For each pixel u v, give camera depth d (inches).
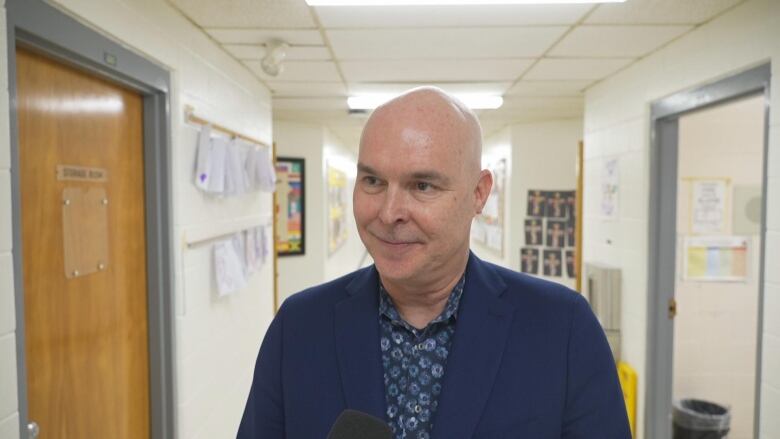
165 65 75.1
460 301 34.1
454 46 98.7
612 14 80.4
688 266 116.4
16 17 44.2
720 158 114.3
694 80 86.8
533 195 198.7
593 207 132.8
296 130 201.2
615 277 114.7
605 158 124.8
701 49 84.7
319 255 208.8
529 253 199.6
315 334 35.4
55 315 55.3
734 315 116.6
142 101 74.8
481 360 32.3
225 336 104.0
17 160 44.5
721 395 118.2
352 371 33.2
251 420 37.8
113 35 60.0
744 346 116.9
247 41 95.6
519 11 79.5
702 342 117.6
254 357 126.7
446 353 33.9
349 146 313.0
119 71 62.1
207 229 92.1
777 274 66.9
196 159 86.4
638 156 106.7
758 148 113.6
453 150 28.8
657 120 100.7
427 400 32.9
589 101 136.9
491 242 247.3
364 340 33.9
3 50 42.6
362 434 27.9
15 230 44.4
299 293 39.1
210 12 80.4
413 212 28.8
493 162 243.8
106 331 65.4
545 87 135.9
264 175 120.3
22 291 45.4
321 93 145.2
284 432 36.6
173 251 78.2
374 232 30.3
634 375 106.3
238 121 111.8
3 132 42.8
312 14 81.5
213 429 96.6
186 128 82.6
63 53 53.1
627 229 112.0
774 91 67.5
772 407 68.0
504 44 96.9
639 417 106.2
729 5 75.4
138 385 73.9
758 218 114.5
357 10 79.5
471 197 30.7
